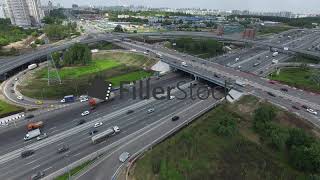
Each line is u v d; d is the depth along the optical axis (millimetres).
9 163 114938
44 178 105312
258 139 128750
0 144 128500
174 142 124625
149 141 128125
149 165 109938
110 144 127062
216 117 147875
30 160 116750
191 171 106938
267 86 182000
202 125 139750
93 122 147000
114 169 109875
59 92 184250
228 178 104000
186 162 111812
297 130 121188
